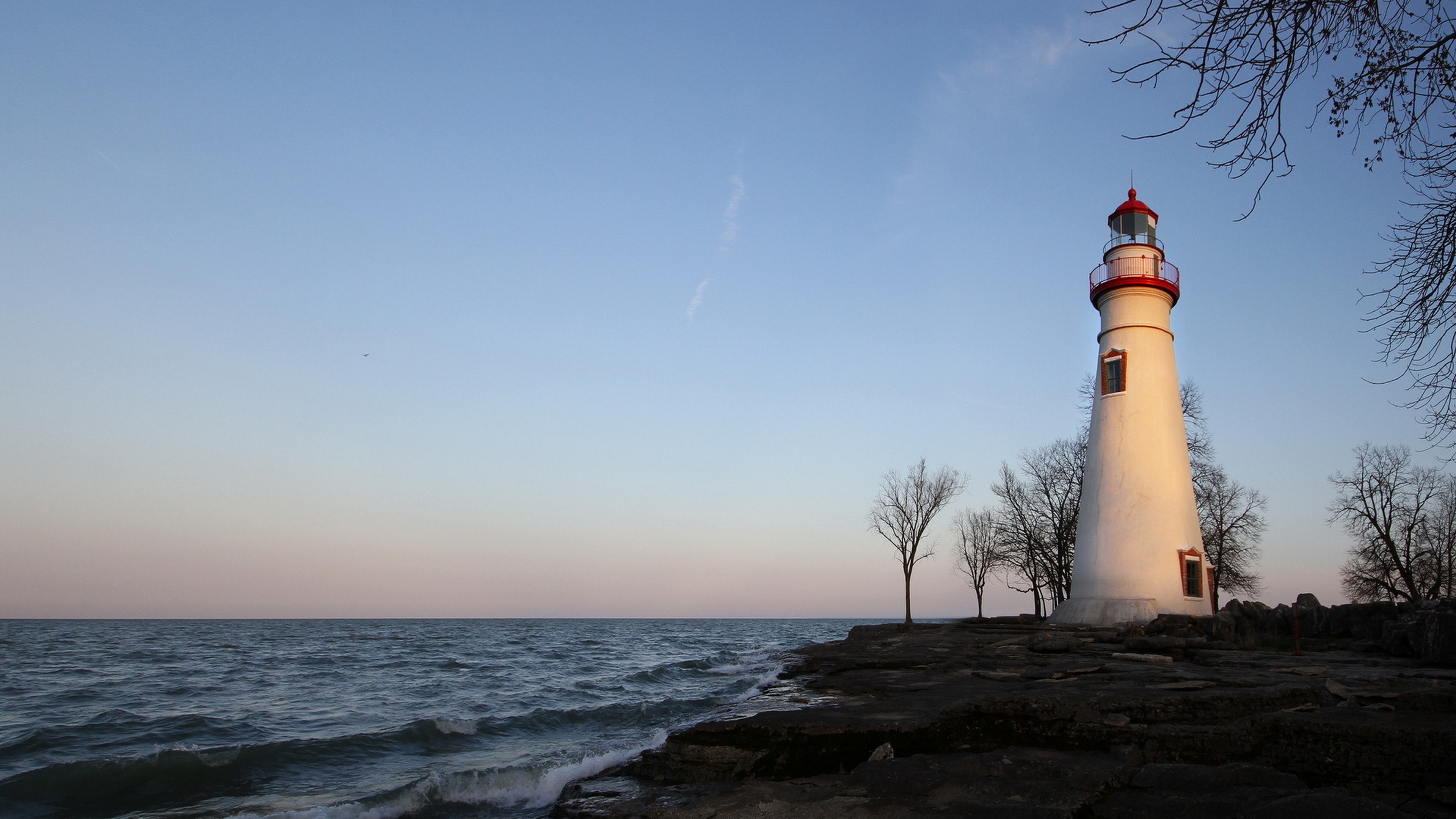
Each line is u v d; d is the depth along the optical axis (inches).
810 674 967.0
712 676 1358.3
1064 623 1197.1
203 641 3142.2
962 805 328.8
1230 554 1688.0
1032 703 470.0
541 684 1336.1
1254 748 387.9
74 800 548.4
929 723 462.0
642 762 475.8
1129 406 1230.3
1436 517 1781.5
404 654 2255.2
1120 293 1269.7
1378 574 1761.8
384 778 614.2
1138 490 1190.9
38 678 1439.5
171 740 777.6
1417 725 365.7
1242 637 989.8
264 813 508.1
